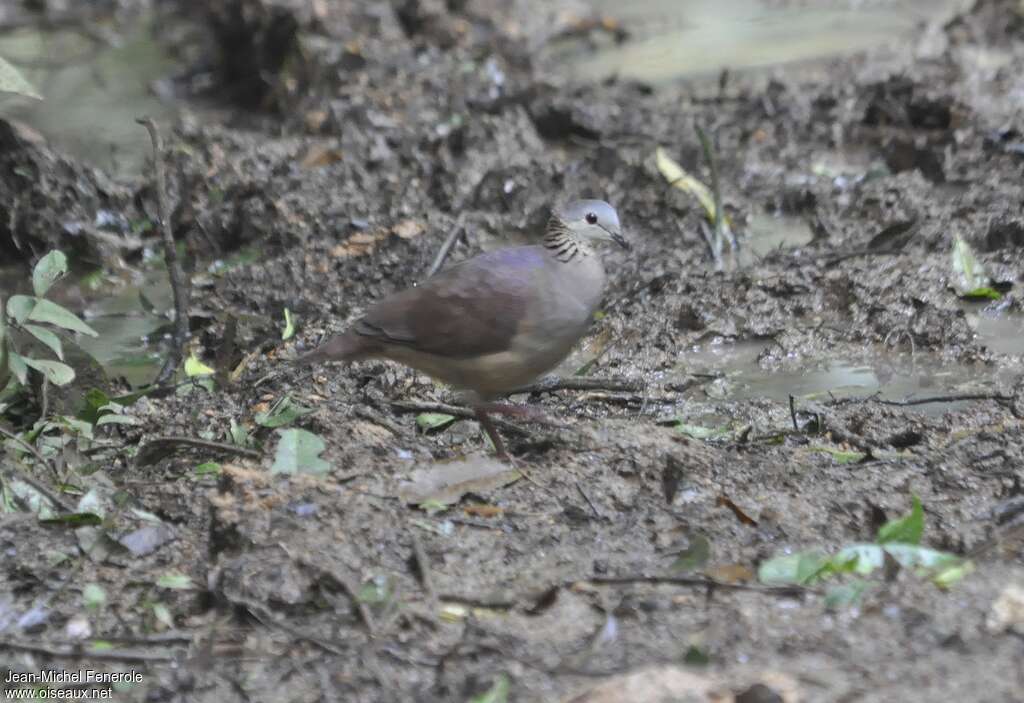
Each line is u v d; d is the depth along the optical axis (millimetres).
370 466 9695
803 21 23141
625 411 11594
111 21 25438
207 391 12133
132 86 21906
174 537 9156
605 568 8492
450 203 16125
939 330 12625
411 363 9898
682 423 11062
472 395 10055
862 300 13219
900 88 18125
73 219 16156
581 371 12336
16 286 15516
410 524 8914
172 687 7473
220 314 13867
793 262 14078
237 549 8609
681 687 6785
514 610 8039
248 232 15984
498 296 9531
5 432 10000
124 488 9945
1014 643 7238
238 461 10391
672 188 16047
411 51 20250
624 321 13242
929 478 9680
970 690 6805
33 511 9398
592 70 21047
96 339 14070
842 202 15656
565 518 9125
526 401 11727
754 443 10500
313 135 18547
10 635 8117
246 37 21203
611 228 9750
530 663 7402
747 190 16484
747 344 12992
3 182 16156
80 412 11242
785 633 7527
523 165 16750
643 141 17828
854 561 8055
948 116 17578
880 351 12609
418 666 7508
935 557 8016
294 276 14523
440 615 7980
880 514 8898
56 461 10312
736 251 14844
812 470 9852
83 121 20234
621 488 9445
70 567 8859
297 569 8242
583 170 16734
